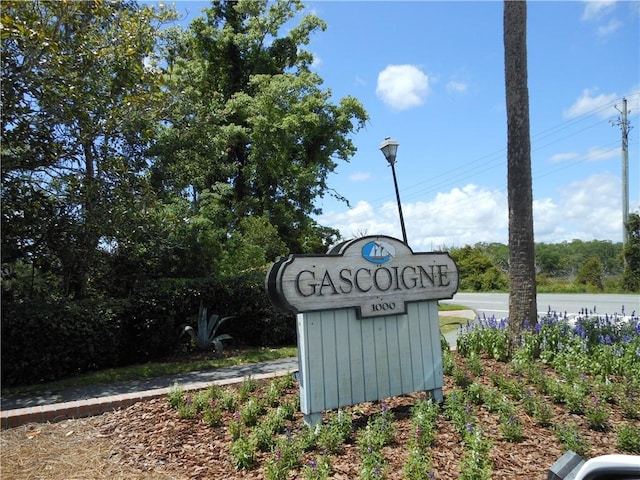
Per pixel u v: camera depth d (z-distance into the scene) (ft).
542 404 14.80
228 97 66.23
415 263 16.84
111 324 30.35
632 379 17.15
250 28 66.08
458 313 59.16
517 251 22.93
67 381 26.45
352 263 15.52
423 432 12.68
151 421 15.31
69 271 34.88
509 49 23.35
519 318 22.52
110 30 32.14
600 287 93.97
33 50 26.96
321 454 12.24
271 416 14.79
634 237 87.25
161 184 41.32
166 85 38.22
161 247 36.32
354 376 15.17
